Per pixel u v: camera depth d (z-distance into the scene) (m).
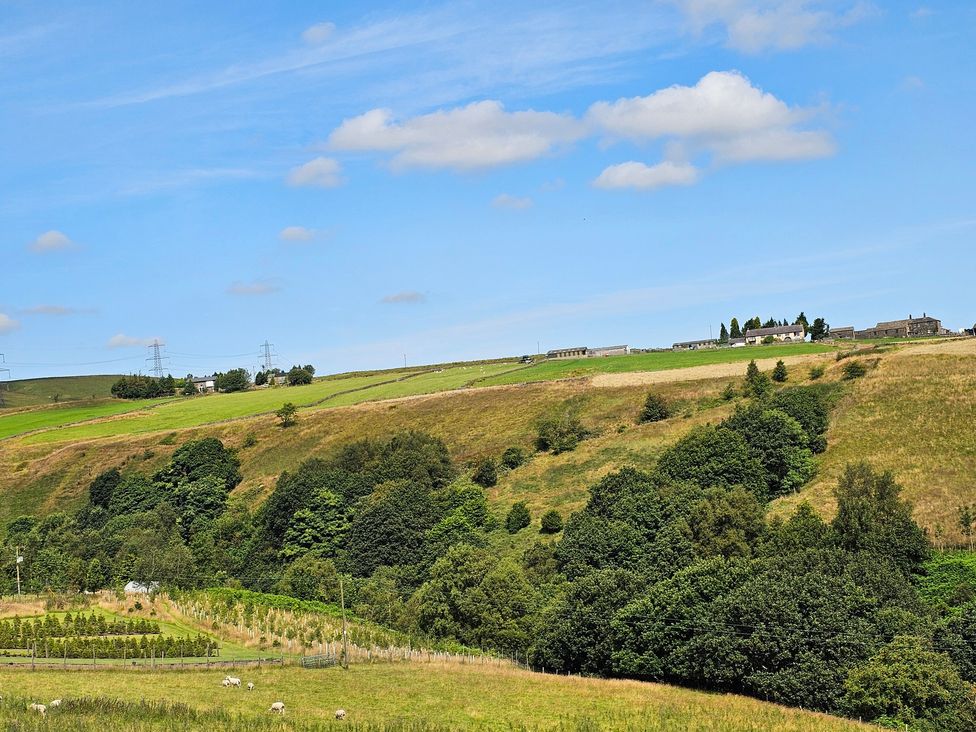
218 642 90.75
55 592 116.81
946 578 91.94
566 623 89.81
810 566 89.19
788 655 74.00
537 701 73.06
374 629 101.25
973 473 110.50
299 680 76.81
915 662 68.88
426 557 129.12
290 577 124.81
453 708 70.31
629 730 65.06
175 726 59.66
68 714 60.09
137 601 103.88
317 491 148.75
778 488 124.19
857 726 65.75
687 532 108.12
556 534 126.88
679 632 81.31
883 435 127.19
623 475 126.38
